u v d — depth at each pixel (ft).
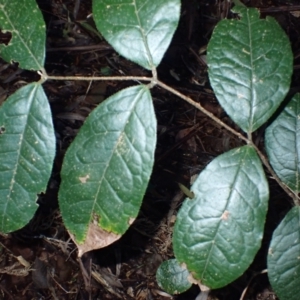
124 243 1.87
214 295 1.78
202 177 1.16
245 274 1.80
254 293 1.78
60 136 1.99
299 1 2.48
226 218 1.15
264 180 1.14
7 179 1.18
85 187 1.14
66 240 1.85
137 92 1.13
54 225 1.86
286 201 1.85
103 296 1.79
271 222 1.83
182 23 2.32
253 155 1.15
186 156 2.02
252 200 1.14
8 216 1.20
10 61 1.20
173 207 1.92
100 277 1.81
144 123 1.12
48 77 1.18
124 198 1.13
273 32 1.18
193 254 1.16
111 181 1.13
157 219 1.90
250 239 1.14
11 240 1.82
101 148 1.13
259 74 1.17
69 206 1.15
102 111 1.13
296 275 1.23
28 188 1.18
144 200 1.92
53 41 2.24
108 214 1.14
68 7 2.35
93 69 2.19
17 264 1.79
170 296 1.80
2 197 1.19
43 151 1.17
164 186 1.95
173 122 2.10
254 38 1.18
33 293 1.76
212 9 2.38
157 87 2.16
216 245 1.16
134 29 1.15
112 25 1.15
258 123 1.16
